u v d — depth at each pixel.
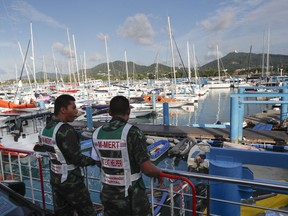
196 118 24.59
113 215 2.14
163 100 28.75
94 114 21.06
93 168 9.56
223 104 33.03
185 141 13.11
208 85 57.47
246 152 3.35
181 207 2.84
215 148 3.55
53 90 46.19
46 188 7.23
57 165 2.62
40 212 2.25
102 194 2.21
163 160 12.28
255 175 5.66
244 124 16.08
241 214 3.87
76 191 2.66
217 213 3.34
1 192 2.38
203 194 5.99
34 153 3.58
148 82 58.38
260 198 4.39
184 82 55.75
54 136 2.55
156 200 6.25
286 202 4.14
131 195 2.06
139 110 23.92
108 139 2.09
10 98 33.66
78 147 2.58
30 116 11.62
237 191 3.31
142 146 2.02
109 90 40.00
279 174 5.55
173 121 23.53
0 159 4.41
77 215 2.90
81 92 37.91
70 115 2.73
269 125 15.19
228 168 3.21
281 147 10.99
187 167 10.93
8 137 11.16
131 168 2.06
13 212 2.14
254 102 11.26
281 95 10.69
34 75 27.27
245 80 62.22
